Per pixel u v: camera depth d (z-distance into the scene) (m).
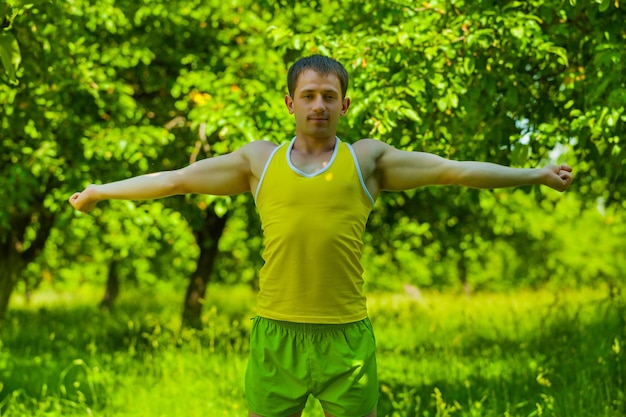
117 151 8.31
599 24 5.61
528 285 21.88
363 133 6.53
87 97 9.26
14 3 4.20
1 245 11.30
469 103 5.88
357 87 6.05
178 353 8.70
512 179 3.30
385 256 14.73
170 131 10.05
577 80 5.84
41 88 7.82
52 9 6.95
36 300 23.02
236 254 13.88
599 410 5.67
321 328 3.42
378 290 20.91
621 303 8.09
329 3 9.20
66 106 8.78
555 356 7.51
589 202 9.99
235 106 7.69
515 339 9.94
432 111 5.95
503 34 5.67
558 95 6.88
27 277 16.67
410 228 12.73
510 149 6.37
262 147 3.56
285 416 3.55
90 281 22.28
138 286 21.86
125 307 18.20
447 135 6.34
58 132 8.91
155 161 9.70
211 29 10.30
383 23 6.50
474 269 21.69
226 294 21.69
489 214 13.47
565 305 9.90
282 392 3.51
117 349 10.20
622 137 5.73
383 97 5.71
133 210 9.03
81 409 6.46
